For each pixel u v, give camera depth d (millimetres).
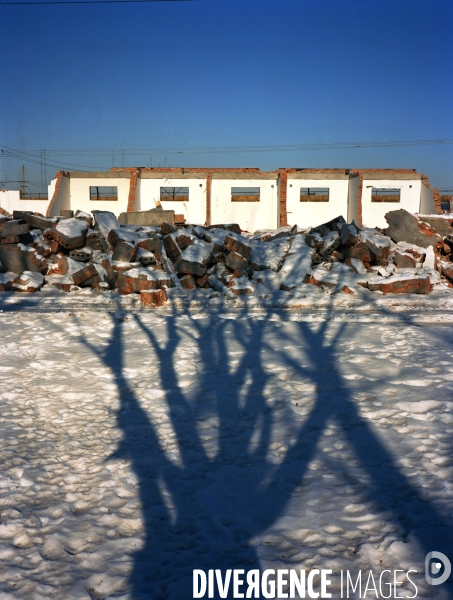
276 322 10586
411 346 8617
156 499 4344
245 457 5020
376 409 5988
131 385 6992
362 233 16359
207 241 15875
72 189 34906
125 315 11227
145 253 14719
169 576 3438
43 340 9125
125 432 5621
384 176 34094
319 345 8773
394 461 4832
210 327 10141
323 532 3824
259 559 3561
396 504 4145
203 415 6016
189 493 4426
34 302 12922
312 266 15531
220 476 4688
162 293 12727
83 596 3262
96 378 7250
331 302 12844
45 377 7285
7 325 10164
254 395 6594
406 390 6527
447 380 6824
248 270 14586
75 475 4727
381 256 15484
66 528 3955
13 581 3406
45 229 16609
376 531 3809
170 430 5656
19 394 6656
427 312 11898
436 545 3596
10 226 15523
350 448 5121
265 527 3922
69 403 6430
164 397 6602
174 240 14977
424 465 4727
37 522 4023
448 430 5402
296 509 4129
